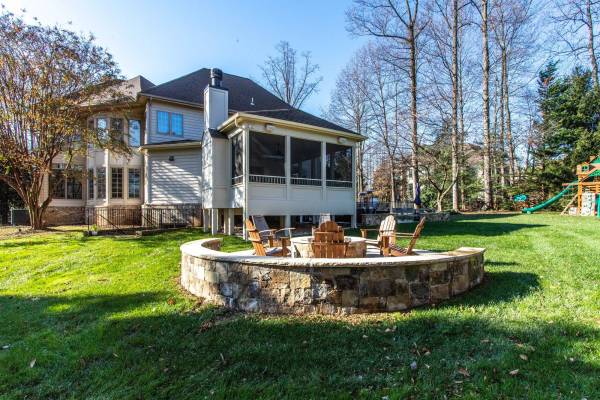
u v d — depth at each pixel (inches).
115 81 545.0
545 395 86.2
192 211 579.2
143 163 675.4
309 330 135.3
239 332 137.6
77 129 515.2
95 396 100.7
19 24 461.4
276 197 434.0
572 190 788.6
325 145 485.4
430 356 110.5
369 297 151.0
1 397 104.0
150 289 205.9
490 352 110.3
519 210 837.2
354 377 101.1
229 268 168.9
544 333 120.2
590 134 796.6
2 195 799.1
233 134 445.7
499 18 808.3
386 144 959.6
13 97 477.4
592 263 213.2
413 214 588.4
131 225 621.3
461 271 172.1
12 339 146.3
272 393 96.0
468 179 1073.5
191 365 114.7
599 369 96.1
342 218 560.7
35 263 298.7
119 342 135.3
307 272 153.9
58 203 685.9
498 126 968.9
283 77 1272.1
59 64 483.8
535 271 202.5
